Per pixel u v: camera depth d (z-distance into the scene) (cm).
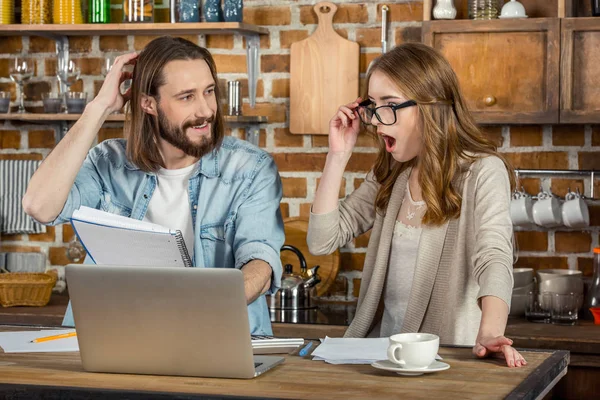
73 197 240
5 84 403
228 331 165
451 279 229
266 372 172
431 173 229
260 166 241
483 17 339
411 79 229
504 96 332
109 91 240
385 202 251
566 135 355
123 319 170
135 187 245
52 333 213
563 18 325
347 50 367
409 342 168
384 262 242
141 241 197
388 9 366
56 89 399
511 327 319
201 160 240
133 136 239
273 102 379
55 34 385
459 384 161
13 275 367
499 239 210
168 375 171
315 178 377
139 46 390
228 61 383
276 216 239
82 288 170
